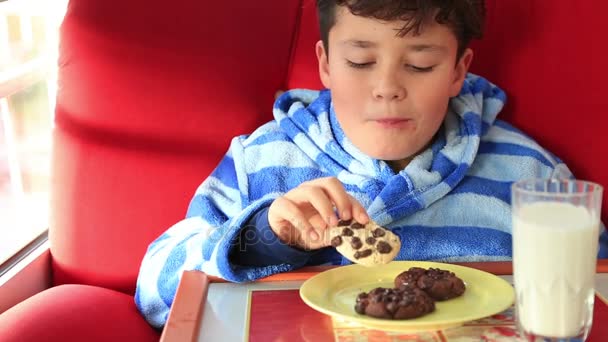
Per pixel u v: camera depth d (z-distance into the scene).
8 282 1.21
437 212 1.18
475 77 1.31
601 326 0.86
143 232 1.30
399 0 1.07
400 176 1.18
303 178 1.23
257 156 1.26
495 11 1.31
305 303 0.92
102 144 1.29
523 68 1.31
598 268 1.00
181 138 1.30
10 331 1.07
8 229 1.49
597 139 1.27
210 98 1.31
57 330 1.09
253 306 0.92
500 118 1.33
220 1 1.33
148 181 1.30
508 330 0.85
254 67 1.33
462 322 0.83
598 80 1.26
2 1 1.45
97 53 1.28
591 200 0.78
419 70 1.12
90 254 1.30
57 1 1.56
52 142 1.30
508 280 0.99
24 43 1.56
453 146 1.22
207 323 0.89
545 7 1.28
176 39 1.30
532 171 1.23
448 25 1.11
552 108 1.30
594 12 1.26
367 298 0.86
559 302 0.78
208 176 1.29
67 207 1.30
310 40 1.36
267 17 1.35
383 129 1.14
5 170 1.80
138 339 1.13
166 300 1.13
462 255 1.15
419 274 0.92
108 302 1.19
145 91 1.29
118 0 1.29
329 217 0.94
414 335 0.84
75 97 1.29
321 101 1.29
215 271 1.00
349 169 1.22
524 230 0.79
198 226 1.20
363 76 1.13
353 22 1.10
